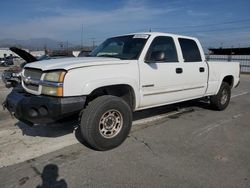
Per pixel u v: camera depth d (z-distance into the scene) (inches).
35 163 139.3
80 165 137.3
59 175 127.0
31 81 153.6
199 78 228.4
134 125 209.0
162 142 171.9
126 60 168.9
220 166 138.2
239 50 1466.5
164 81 192.7
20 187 116.4
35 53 2160.4
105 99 152.6
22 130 192.7
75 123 205.2
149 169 133.7
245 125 215.2
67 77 140.0
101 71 153.3
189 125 211.5
